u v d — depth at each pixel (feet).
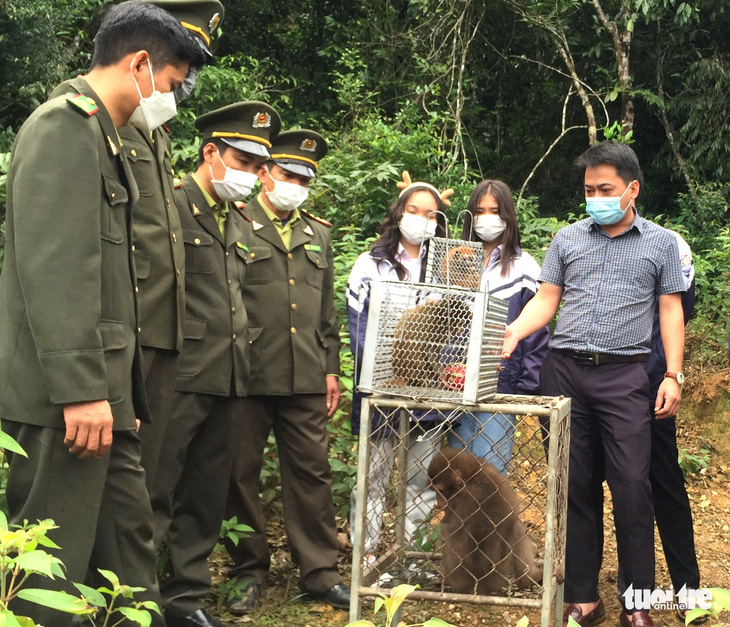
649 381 13.20
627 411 12.26
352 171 27.55
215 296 12.17
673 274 12.65
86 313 7.87
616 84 43.60
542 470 15.53
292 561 13.92
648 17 41.01
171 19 8.80
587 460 12.66
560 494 10.98
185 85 10.18
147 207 10.39
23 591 5.37
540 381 13.46
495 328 10.66
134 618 6.17
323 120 43.75
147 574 8.90
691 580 13.35
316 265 14.01
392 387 10.50
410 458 13.11
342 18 48.83
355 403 13.47
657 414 12.66
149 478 10.66
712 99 44.04
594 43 47.37
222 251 12.37
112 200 8.49
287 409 13.37
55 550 8.05
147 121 8.87
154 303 10.39
